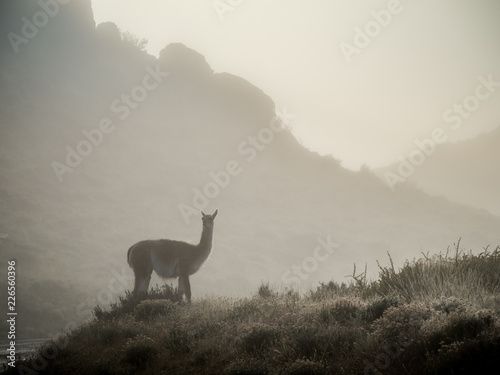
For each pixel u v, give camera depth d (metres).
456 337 8.46
